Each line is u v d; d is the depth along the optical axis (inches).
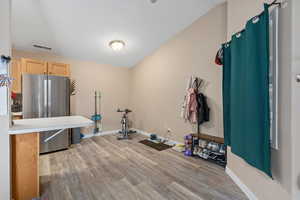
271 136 54.2
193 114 118.8
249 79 60.1
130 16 113.5
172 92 150.2
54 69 137.2
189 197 70.6
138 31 133.0
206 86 120.1
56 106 133.8
